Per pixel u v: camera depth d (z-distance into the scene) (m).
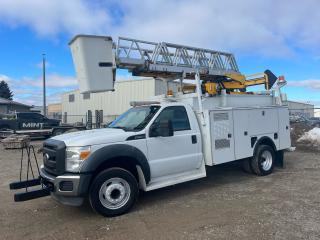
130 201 5.43
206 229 4.63
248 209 5.48
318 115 49.88
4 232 4.73
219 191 6.73
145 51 7.66
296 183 7.29
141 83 29.72
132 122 6.31
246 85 9.88
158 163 5.92
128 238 4.41
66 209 5.73
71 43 6.81
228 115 7.23
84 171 4.98
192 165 6.56
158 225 4.86
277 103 9.15
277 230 4.52
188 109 6.71
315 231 4.46
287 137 8.88
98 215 5.36
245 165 8.23
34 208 5.82
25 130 20.31
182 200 6.14
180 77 8.24
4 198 6.52
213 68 8.84
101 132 5.69
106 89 6.68
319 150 12.78
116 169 5.32
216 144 6.87
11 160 11.59
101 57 6.65
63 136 5.70
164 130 5.80
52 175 5.29
